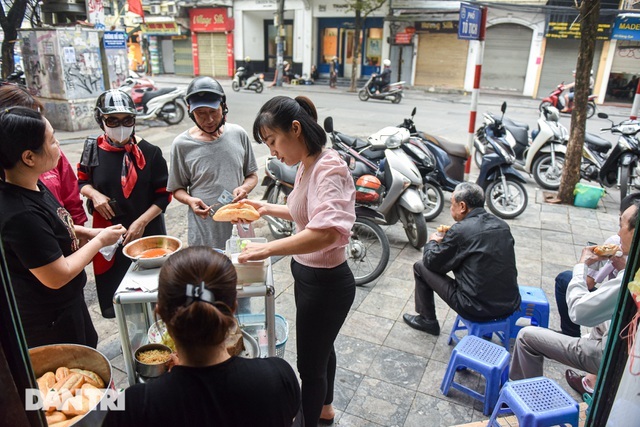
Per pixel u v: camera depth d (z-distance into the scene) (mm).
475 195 2824
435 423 2441
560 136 6625
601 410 1376
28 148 1669
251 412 1138
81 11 10133
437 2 18344
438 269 2900
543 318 3029
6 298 1079
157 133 9836
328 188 1747
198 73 24188
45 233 1719
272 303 1739
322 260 1886
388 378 2781
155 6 23312
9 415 1111
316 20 20984
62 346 1617
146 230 2857
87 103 9719
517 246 4723
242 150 2873
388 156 4328
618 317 1296
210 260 1157
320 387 2080
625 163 5809
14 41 9000
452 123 11461
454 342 3121
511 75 18312
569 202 6039
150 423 1083
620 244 2465
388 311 3506
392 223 4453
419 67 19672
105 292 2807
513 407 2082
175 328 1084
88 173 2695
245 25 22328
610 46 16141
